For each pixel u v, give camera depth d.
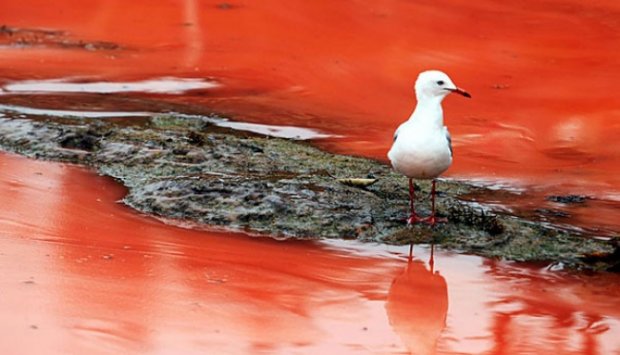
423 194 14.43
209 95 19.98
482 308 11.29
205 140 16.27
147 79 21.05
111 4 28.36
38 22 26.38
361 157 16.33
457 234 13.19
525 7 28.56
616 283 12.15
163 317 10.41
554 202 14.72
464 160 16.39
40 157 15.86
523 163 16.42
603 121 18.75
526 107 19.62
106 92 19.92
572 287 11.98
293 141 17.19
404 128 12.70
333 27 25.97
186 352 9.70
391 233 13.18
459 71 22.22
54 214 13.46
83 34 25.23
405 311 11.02
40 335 9.80
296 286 11.52
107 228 13.09
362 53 23.53
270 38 24.91
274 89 20.59
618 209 14.51
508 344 10.38
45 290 10.85
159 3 28.55
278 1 28.53
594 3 28.92
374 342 10.23
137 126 17.25
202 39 24.75
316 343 10.12
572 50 24.25
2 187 14.41
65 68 21.77
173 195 13.99
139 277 11.44
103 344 9.73
